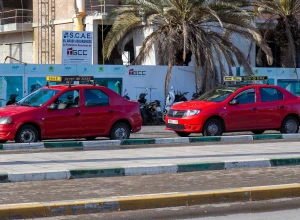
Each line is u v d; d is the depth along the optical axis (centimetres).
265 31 3684
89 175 1278
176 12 3225
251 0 3753
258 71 3350
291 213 1012
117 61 4434
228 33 3359
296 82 3456
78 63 3338
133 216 982
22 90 2894
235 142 2033
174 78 3212
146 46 3291
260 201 1101
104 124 1972
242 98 2144
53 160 1509
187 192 1084
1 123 1836
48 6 4609
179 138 2030
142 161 1483
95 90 1983
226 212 1014
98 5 4266
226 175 1305
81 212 990
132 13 3316
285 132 2211
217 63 3484
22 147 1812
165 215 991
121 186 1173
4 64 2859
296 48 3809
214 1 3231
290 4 3528
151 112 3039
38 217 962
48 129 1877
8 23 5053
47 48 4609
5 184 1191
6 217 941
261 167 1430
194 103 2141
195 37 3219
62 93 1925
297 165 1469
